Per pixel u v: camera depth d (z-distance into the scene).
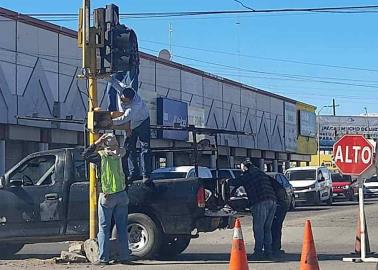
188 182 13.44
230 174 23.44
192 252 15.65
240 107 52.06
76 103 32.59
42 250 16.28
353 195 45.34
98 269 12.09
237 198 14.23
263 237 13.90
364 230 13.75
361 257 13.71
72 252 13.30
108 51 12.90
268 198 13.75
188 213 13.34
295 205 35.88
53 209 13.45
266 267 12.57
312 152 71.00
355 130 98.31
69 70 32.16
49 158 13.70
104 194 12.39
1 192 13.54
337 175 45.44
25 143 31.08
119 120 12.80
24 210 13.49
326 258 14.27
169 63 41.12
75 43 32.59
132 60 13.02
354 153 13.49
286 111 62.72
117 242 12.83
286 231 20.84
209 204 13.56
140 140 13.53
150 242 13.30
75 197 13.45
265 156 58.09
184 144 41.03
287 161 64.81
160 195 13.39
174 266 12.59
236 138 50.97
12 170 13.65
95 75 12.97
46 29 30.72
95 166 12.95
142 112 13.09
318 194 36.41
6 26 28.38
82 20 13.05
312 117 71.06
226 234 20.08
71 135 32.88
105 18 12.93
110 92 14.20
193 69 44.16
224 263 13.16
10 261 13.45
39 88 30.22
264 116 57.16
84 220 13.42
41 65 30.34
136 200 13.38
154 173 18.58
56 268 12.24
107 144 12.42
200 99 45.28
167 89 40.91
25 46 29.42
